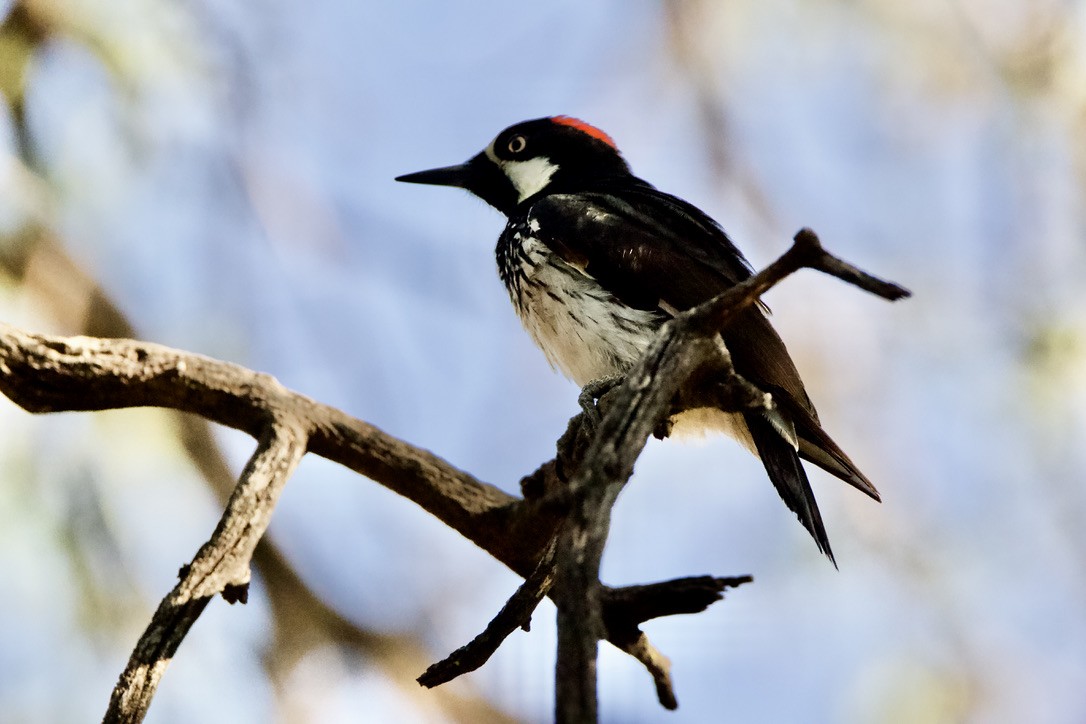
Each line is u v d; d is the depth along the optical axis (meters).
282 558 12.16
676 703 5.21
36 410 7.05
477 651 6.26
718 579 4.93
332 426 7.20
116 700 5.83
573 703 4.50
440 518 7.55
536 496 7.42
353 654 12.16
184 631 6.05
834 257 5.17
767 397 6.64
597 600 4.68
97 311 11.50
